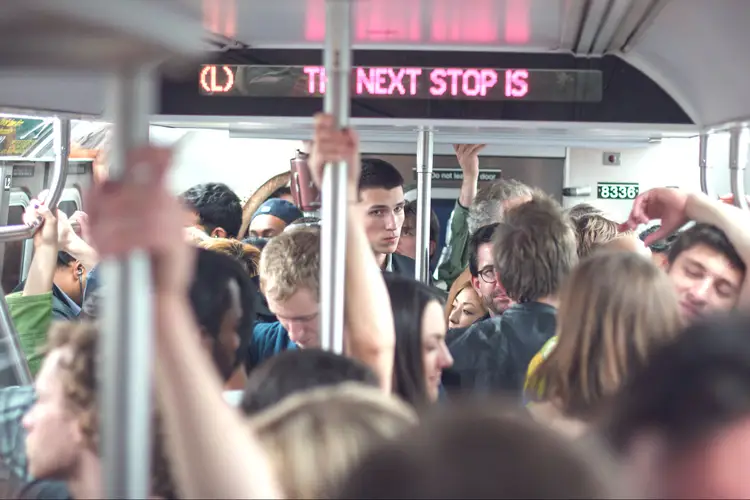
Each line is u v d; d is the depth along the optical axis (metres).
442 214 7.07
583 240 3.97
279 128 4.03
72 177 6.52
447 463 0.88
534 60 3.75
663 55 3.60
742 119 3.54
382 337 2.30
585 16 2.98
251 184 7.64
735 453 1.02
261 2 2.85
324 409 1.37
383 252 3.84
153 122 3.75
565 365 2.14
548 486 0.86
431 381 2.65
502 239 3.03
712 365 1.05
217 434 1.21
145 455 1.13
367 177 3.75
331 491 1.20
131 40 1.10
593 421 1.89
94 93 3.45
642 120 3.77
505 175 7.41
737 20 3.03
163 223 1.08
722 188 7.47
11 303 4.21
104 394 1.11
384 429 1.33
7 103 3.39
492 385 2.94
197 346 1.21
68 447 1.77
